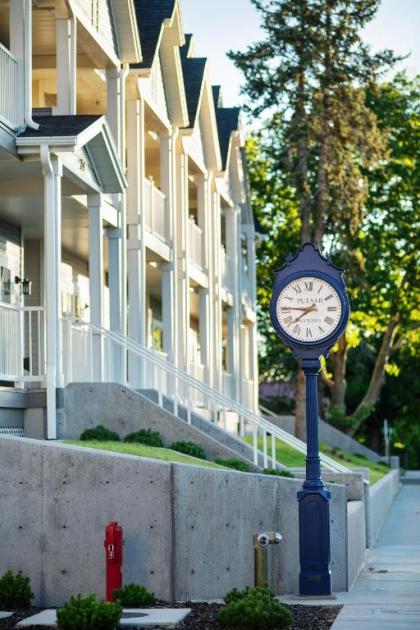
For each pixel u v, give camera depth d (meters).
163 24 32.12
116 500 15.35
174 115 34.72
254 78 50.03
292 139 49.56
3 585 14.78
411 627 13.85
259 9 50.16
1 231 27.05
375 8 49.81
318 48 49.34
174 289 34.91
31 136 21.55
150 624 13.30
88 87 30.06
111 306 28.19
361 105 50.62
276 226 70.75
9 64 21.73
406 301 68.12
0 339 22.08
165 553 15.30
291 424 58.69
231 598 14.72
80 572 15.21
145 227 31.44
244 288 50.44
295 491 17.69
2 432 21.97
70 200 25.12
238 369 46.44
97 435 24.02
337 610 15.58
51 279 22.34
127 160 30.81
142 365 29.84
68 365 24.44
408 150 66.12
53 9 24.38
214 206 42.25
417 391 88.12
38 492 15.35
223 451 25.52
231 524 16.52
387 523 33.94
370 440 93.94
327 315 17.12
